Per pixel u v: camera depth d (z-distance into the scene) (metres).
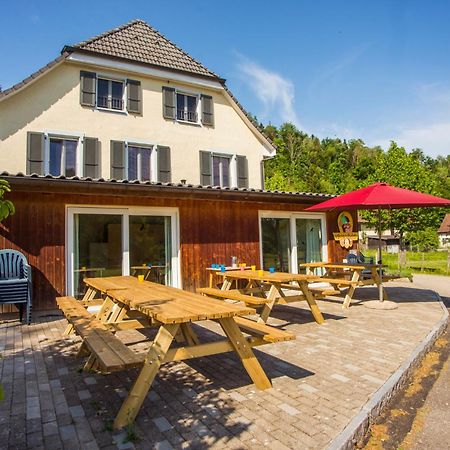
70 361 4.55
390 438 2.88
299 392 3.53
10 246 7.29
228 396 3.46
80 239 8.09
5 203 2.60
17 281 6.57
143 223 8.91
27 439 2.72
